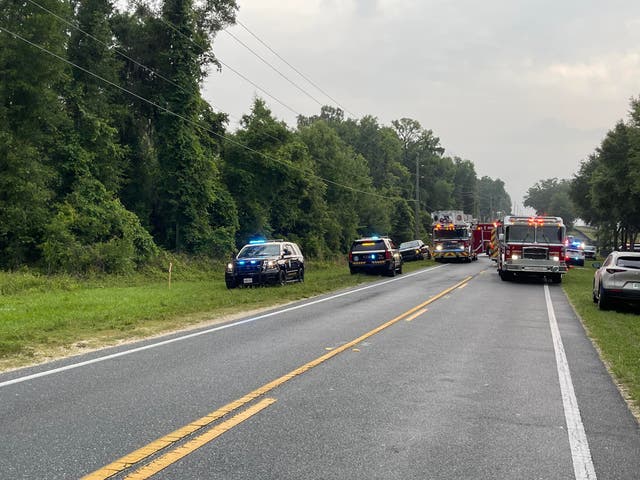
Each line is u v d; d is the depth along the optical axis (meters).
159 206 38.62
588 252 70.62
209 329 12.62
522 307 17.34
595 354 10.09
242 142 44.12
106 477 4.44
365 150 96.38
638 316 15.57
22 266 25.69
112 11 36.34
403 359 9.30
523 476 4.59
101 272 27.78
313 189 54.75
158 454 4.94
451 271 35.44
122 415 6.07
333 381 7.75
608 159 49.22
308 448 5.15
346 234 64.94
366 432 5.62
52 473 4.50
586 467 4.80
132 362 8.95
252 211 43.38
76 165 30.16
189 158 36.62
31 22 26.50
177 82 36.66
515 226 26.98
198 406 6.46
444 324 13.45
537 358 9.59
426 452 5.10
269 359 9.23
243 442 5.29
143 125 38.94
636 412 6.49
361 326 13.05
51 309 15.74
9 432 5.48
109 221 30.42
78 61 32.81
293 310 16.27
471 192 156.38
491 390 7.38
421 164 116.00
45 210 27.50
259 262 23.81
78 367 8.55
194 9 42.41
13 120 27.34
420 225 96.06
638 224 52.91
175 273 32.06
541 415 6.31
